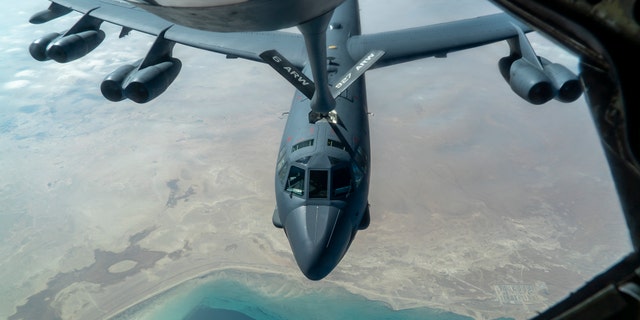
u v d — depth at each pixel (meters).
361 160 20.06
